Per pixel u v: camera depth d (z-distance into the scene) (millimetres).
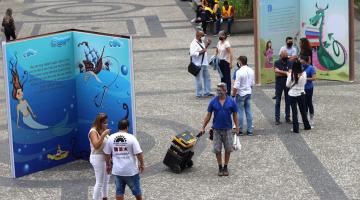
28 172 14242
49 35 14086
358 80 21797
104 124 12219
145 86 21828
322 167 13812
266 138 15906
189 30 32312
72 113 14938
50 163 14680
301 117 16859
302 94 16062
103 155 12023
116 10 39031
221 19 31047
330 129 16453
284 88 16922
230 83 19812
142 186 13102
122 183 11516
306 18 21812
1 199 12758
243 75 15898
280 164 14102
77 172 14359
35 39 13812
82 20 35719
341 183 12883
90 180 13766
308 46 17828
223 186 12969
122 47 13688
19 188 13391
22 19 36625
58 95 14555
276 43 21562
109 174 11898
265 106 18859
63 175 14164
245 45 28344
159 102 19719
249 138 15961
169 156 13852
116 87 14055
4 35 32219
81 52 14531
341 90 20531
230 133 13352
